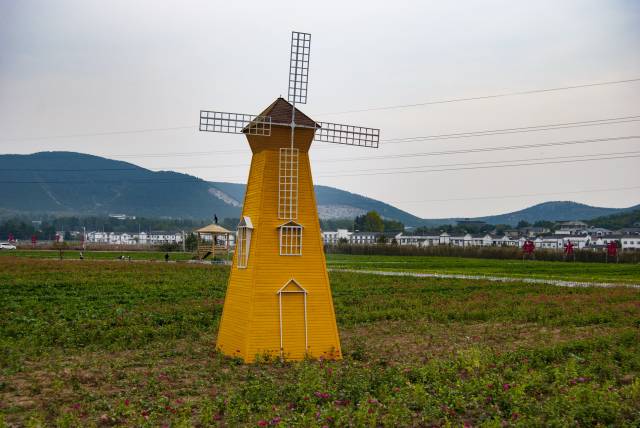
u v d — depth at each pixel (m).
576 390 22.83
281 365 30.12
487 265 106.06
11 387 25.12
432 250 148.25
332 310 32.75
